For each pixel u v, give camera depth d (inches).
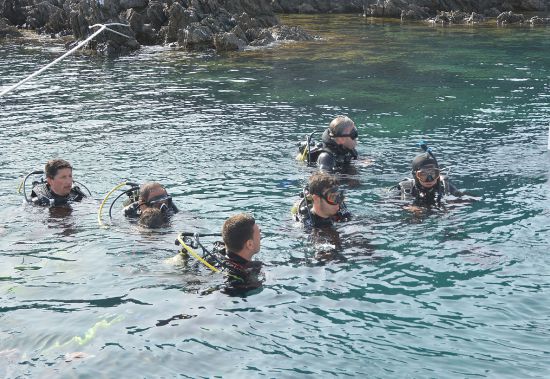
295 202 287.1
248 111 486.3
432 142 390.9
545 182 311.1
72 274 222.4
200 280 215.6
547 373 163.2
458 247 238.8
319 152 351.6
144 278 218.1
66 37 922.1
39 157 371.6
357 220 266.7
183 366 168.9
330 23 1070.4
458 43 837.2
